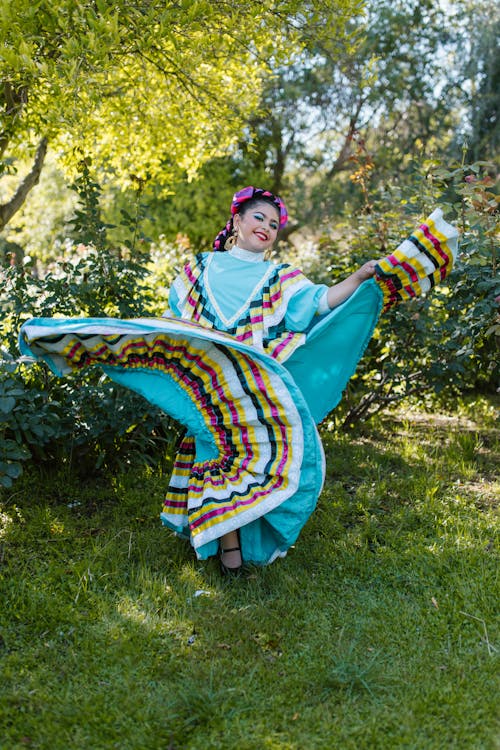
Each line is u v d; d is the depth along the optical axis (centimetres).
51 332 308
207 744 229
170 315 355
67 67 371
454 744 229
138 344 326
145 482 443
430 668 266
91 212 464
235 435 325
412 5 1566
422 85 1574
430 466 481
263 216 338
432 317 524
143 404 437
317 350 338
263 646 282
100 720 238
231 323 327
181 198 1592
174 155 705
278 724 239
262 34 450
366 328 337
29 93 501
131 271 477
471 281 487
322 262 684
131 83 567
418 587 325
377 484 445
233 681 258
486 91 1521
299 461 315
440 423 606
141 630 288
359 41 484
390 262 320
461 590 315
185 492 350
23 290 456
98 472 457
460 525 380
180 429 482
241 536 336
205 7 390
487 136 1492
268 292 329
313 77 1555
